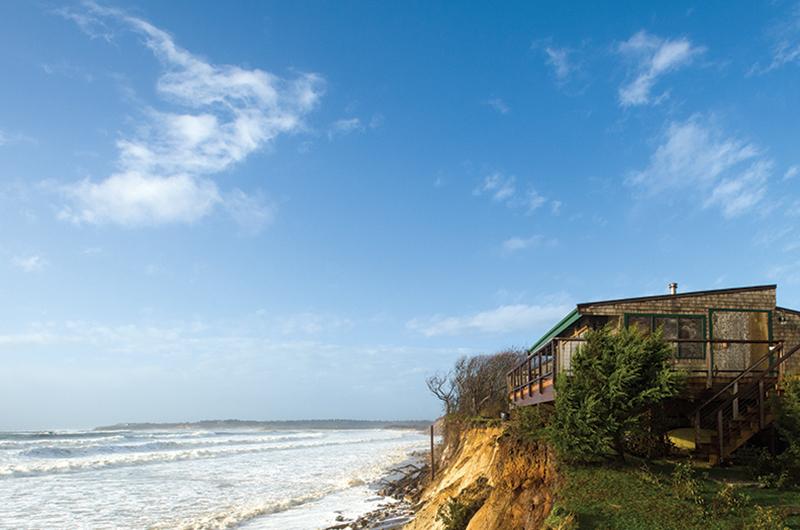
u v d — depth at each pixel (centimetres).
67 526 2784
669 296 2180
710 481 1538
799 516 1312
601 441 1530
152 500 3550
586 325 2177
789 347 2156
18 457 5516
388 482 4362
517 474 1702
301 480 4612
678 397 1919
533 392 2283
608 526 1301
